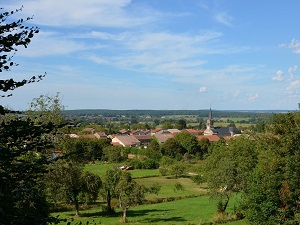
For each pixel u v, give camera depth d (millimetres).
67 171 39625
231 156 49219
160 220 43906
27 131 7547
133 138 169375
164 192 71750
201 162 118500
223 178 41562
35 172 7902
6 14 7473
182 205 56625
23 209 7973
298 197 26969
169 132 199625
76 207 46344
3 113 7512
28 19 7750
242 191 41125
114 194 49875
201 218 44031
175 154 130000
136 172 100625
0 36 7273
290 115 30609
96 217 45844
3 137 7461
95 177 48969
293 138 28938
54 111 26062
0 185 7547
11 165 7648
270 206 27484
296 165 26844
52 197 40469
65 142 23891
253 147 46906
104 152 115875
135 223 42188
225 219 39781
